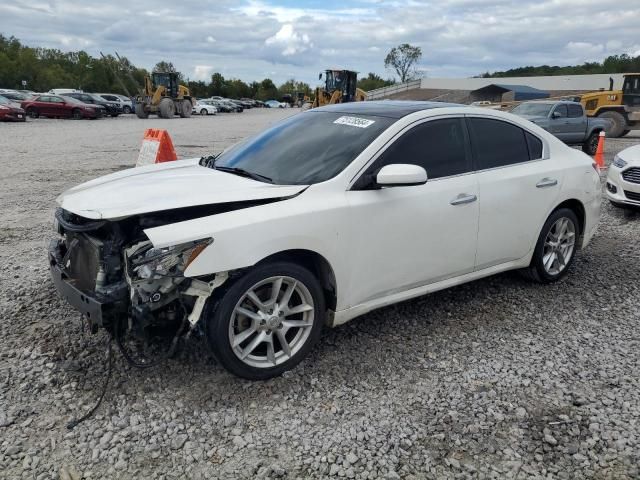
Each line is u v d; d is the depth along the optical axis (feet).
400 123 12.78
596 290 16.29
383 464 8.93
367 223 11.71
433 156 13.12
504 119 14.96
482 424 9.95
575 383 11.28
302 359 11.55
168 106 121.19
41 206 26.37
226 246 9.93
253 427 9.73
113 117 126.62
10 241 20.25
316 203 11.18
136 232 10.44
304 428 9.75
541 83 179.01
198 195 10.89
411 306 14.88
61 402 10.21
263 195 11.02
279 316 11.01
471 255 13.89
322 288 11.92
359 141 12.48
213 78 337.52
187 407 10.19
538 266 16.07
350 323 13.76
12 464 8.68
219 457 9.00
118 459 8.86
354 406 10.41
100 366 11.37
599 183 17.43
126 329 10.78
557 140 16.49
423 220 12.59
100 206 10.53
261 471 8.70
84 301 10.30
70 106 108.58
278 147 13.62
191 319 10.00
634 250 20.16
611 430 9.80
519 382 11.29
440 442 9.48
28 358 11.65
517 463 9.00
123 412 9.98
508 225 14.51
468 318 14.23
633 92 70.64
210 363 11.63
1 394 10.40
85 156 46.44
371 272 12.05
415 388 11.03
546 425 9.95
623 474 8.79
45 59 319.88
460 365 11.92
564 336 13.33
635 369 11.84
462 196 13.28
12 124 88.38
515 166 14.83
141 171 14.17
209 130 83.66
